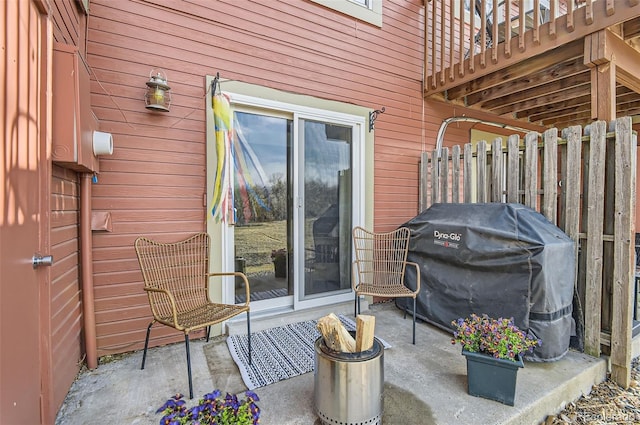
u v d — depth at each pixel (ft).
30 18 4.37
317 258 10.82
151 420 5.44
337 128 11.32
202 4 8.73
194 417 3.75
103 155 7.46
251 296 9.62
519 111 16.61
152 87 7.88
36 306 4.50
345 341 5.45
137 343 8.02
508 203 8.96
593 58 8.77
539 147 9.04
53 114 5.23
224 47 9.05
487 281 8.28
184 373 6.94
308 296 10.61
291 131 10.27
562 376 6.88
